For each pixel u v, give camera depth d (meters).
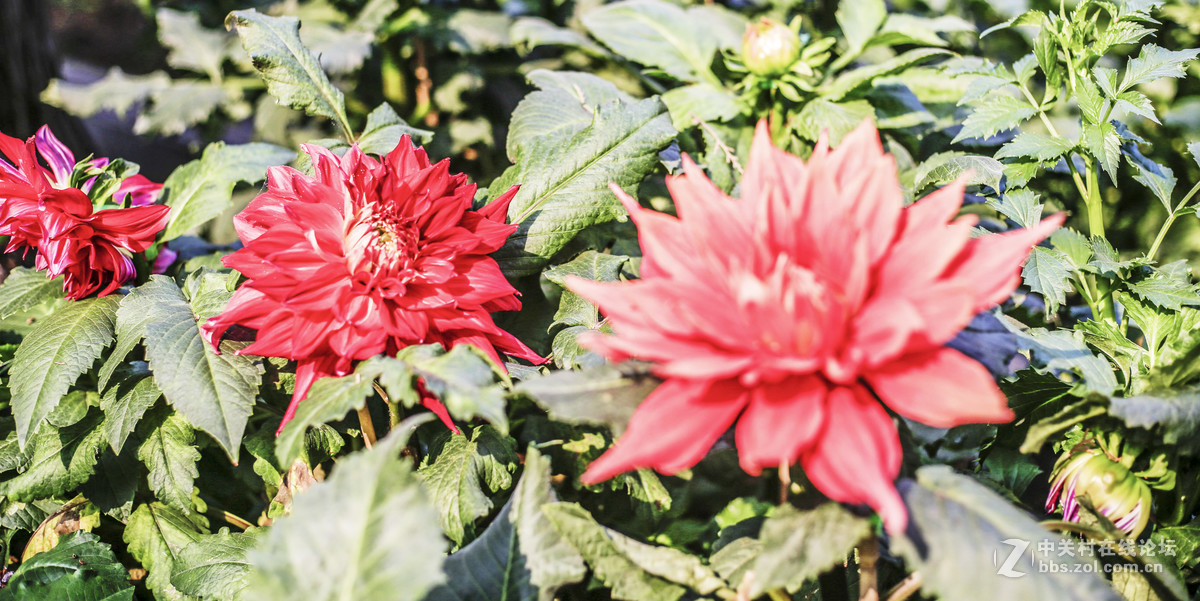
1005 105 0.82
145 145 2.12
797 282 0.61
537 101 0.89
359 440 0.82
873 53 1.05
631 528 0.83
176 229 0.86
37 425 0.76
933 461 0.74
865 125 0.68
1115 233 1.05
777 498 0.82
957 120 0.93
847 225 0.63
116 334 0.78
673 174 0.87
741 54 0.91
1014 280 0.64
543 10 1.26
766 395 0.61
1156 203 1.04
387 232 0.73
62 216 0.79
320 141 0.86
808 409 0.59
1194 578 0.75
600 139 0.82
